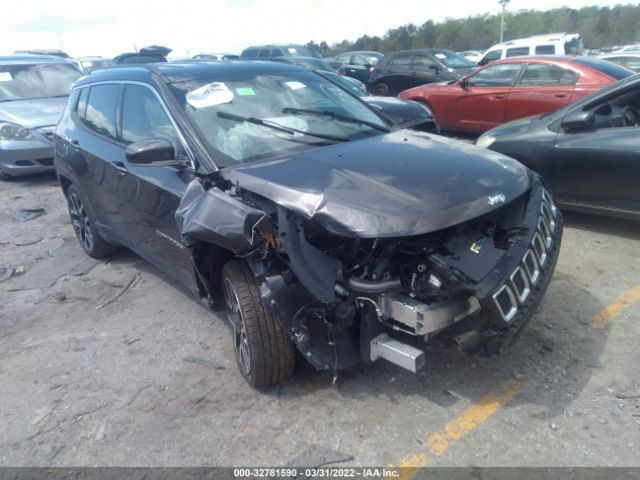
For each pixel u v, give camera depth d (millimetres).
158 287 4473
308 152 3172
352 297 2428
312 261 2420
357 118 3789
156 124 3596
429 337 2443
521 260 2457
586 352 3064
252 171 2883
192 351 3443
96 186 4418
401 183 2580
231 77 3756
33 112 8312
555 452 2395
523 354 3078
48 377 3305
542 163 4926
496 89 8531
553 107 7750
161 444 2648
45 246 5727
